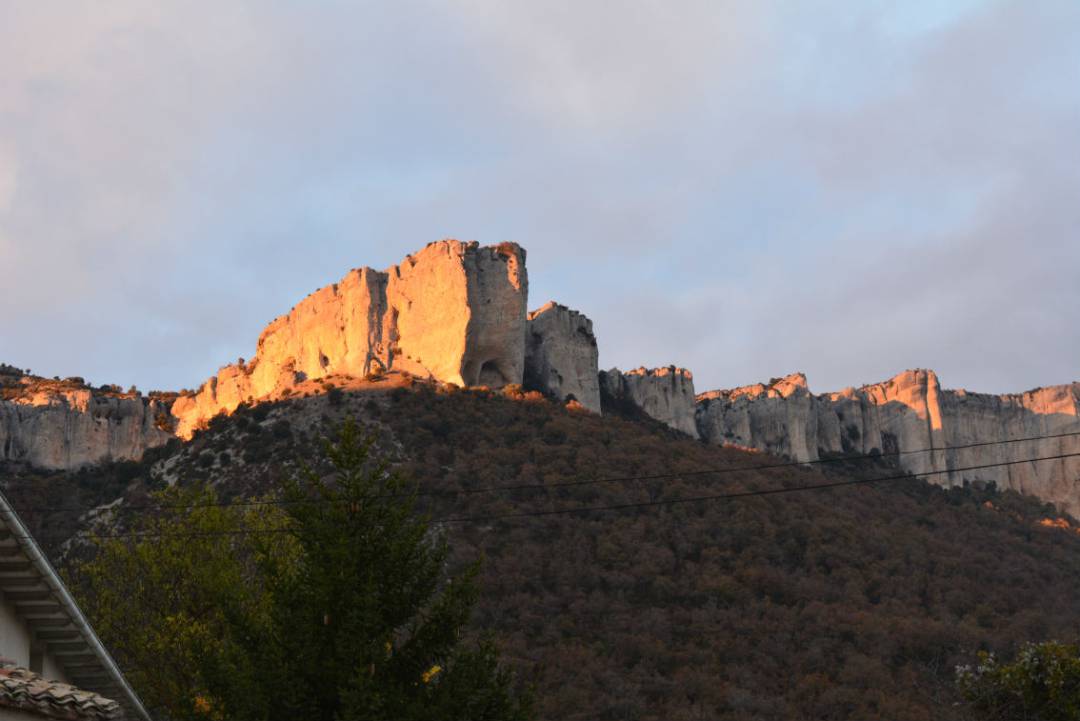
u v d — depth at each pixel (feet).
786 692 289.33
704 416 609.42
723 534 379.76
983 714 123.75
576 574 339.77
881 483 538.06
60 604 74.54
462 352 487.61
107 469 476.95
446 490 379.35
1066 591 400.26
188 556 131.03
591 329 545.85
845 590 355.56
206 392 574.97
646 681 286.05
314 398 463.42
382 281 521.24
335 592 75.25
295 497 81.00
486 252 512.22
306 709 72.69
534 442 429.79
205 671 77.05
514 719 77.00
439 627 77.25
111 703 64.75
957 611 358.84
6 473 484.33
